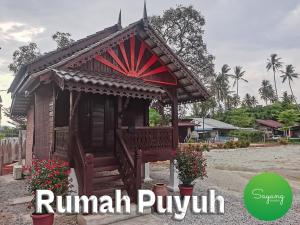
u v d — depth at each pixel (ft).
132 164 25.90
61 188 21.63
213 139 162.30
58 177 21.88
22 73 32.73
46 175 21.27
